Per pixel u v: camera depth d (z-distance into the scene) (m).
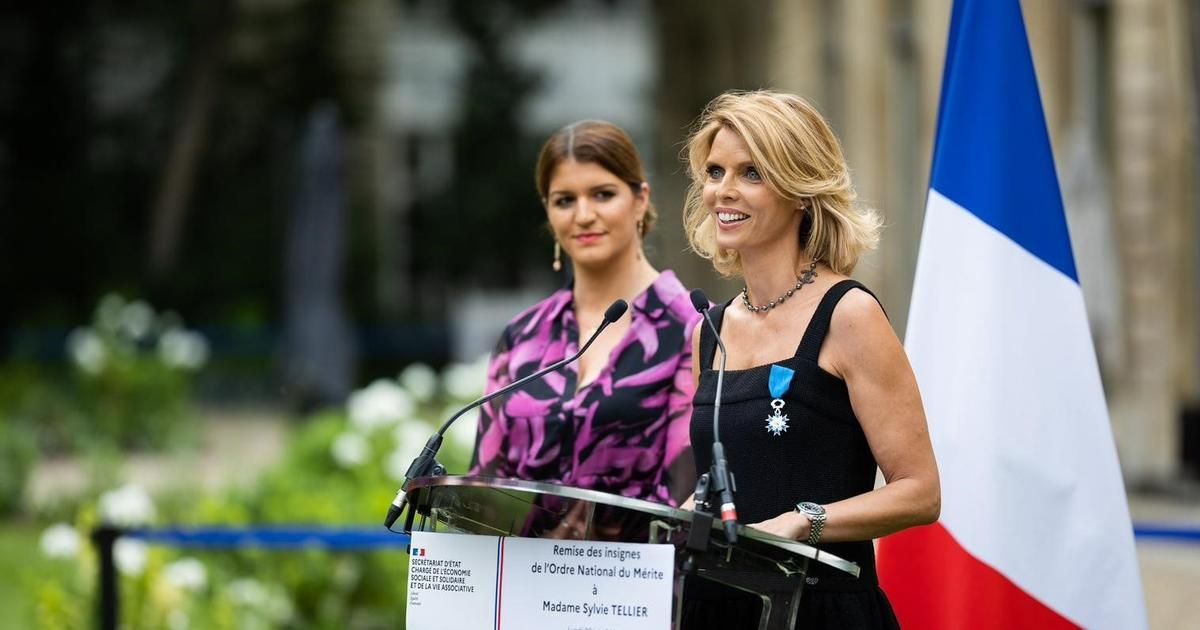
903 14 30.14
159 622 12.42
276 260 53.75
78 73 62.47
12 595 17.12
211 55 56.88
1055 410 7.28
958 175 7.59
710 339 6.34
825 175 6.00
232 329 48.59
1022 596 7.13
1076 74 22.30
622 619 5.38
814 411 5.89
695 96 58.00
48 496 25.20
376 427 17.23
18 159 61.78
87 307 52.28
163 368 34.12
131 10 62.56
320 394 30.23
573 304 8.05
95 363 33.41
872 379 5.85
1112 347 20.34
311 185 30.72
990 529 7.18
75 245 57.44
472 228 67.56
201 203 58.03
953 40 7.75
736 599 5.92
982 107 7.61
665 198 55.16
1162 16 20.73
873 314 5.90
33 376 37.22
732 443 5.98
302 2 59.28
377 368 52.16
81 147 62.31
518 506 5.51
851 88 31.28
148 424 33.16
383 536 10.51
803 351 5.93
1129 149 20.97
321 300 30.45
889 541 7.37
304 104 59.25
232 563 13.74
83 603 12.76
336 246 30.66
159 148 62.03
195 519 15.57
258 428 38.97
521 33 75.19
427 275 68.06
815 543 5.68
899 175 29.97
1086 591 7.11
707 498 5.38
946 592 7.22
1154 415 20.69
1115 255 20.50
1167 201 20.80
